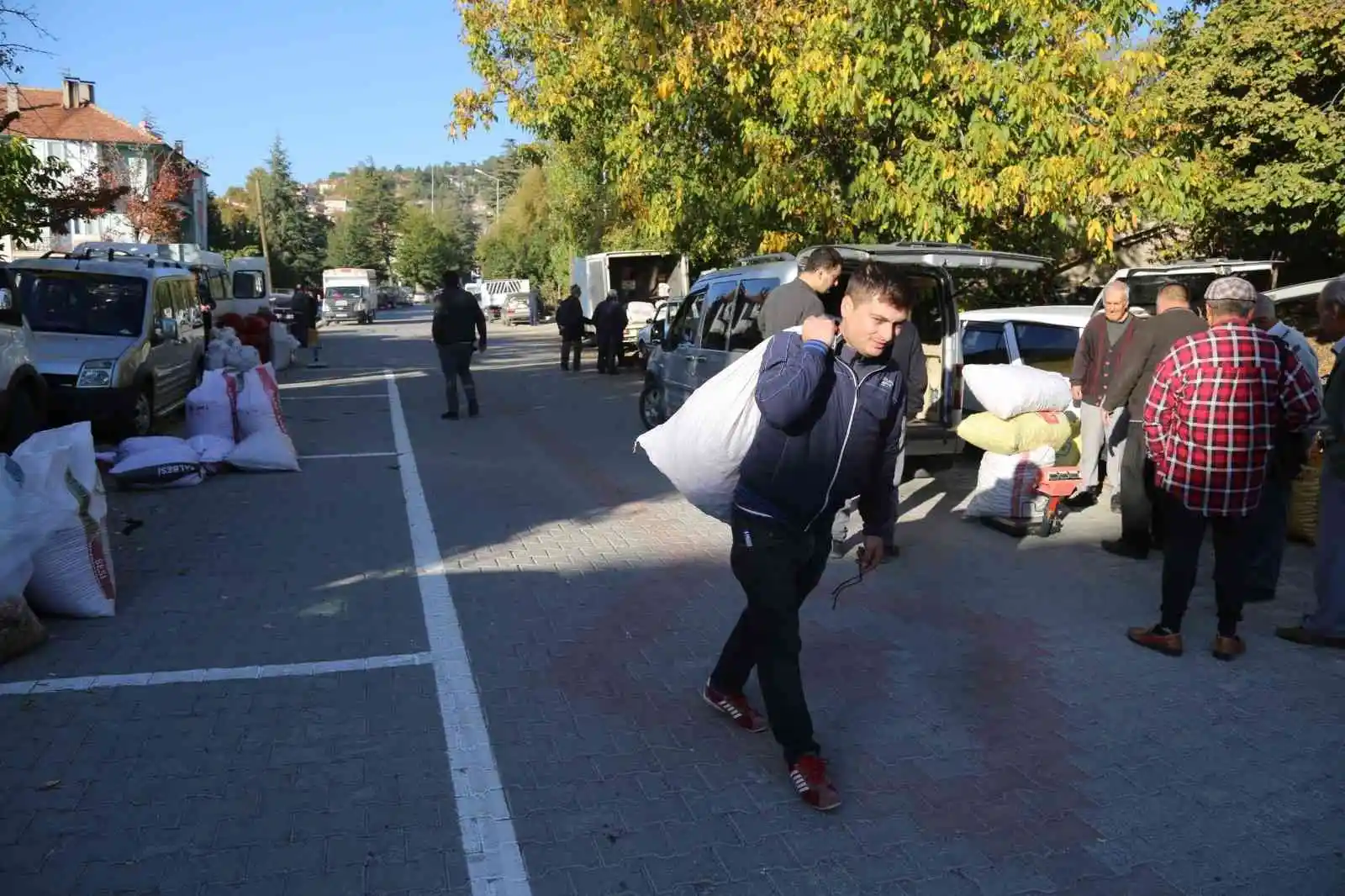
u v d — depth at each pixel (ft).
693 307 36.17
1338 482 16.97
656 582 21.20
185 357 45.50
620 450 38.01
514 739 14.11
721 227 51.39
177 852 11.33
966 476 32.42
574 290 72.18
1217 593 16.98
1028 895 10.75
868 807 12.42
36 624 17.13
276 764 13.33
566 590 20.65
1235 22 40.45
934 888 10.84
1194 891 10.84
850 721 14.76
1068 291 55.31
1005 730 14.48
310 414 48.26
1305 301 26.25
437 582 21.08
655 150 51.57
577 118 57.31
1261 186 39.52
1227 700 15.48
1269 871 11.19
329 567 22.20
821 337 11.78
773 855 11.41
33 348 31.78
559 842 11.61
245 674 16.21
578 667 16.66
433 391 59.16
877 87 38.83
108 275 41.09
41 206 46.11
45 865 11.06
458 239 388.16
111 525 25.49
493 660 16.92
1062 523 25.99
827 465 12.08
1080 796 12.73
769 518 12.31
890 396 12.26
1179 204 37.99
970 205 38.65
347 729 14.35
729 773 13.19
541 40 54.54
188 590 20.42
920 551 23.66
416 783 12.89
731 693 14.38
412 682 16.01
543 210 171.73
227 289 75.15
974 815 12.26
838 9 38.81
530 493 30.17
